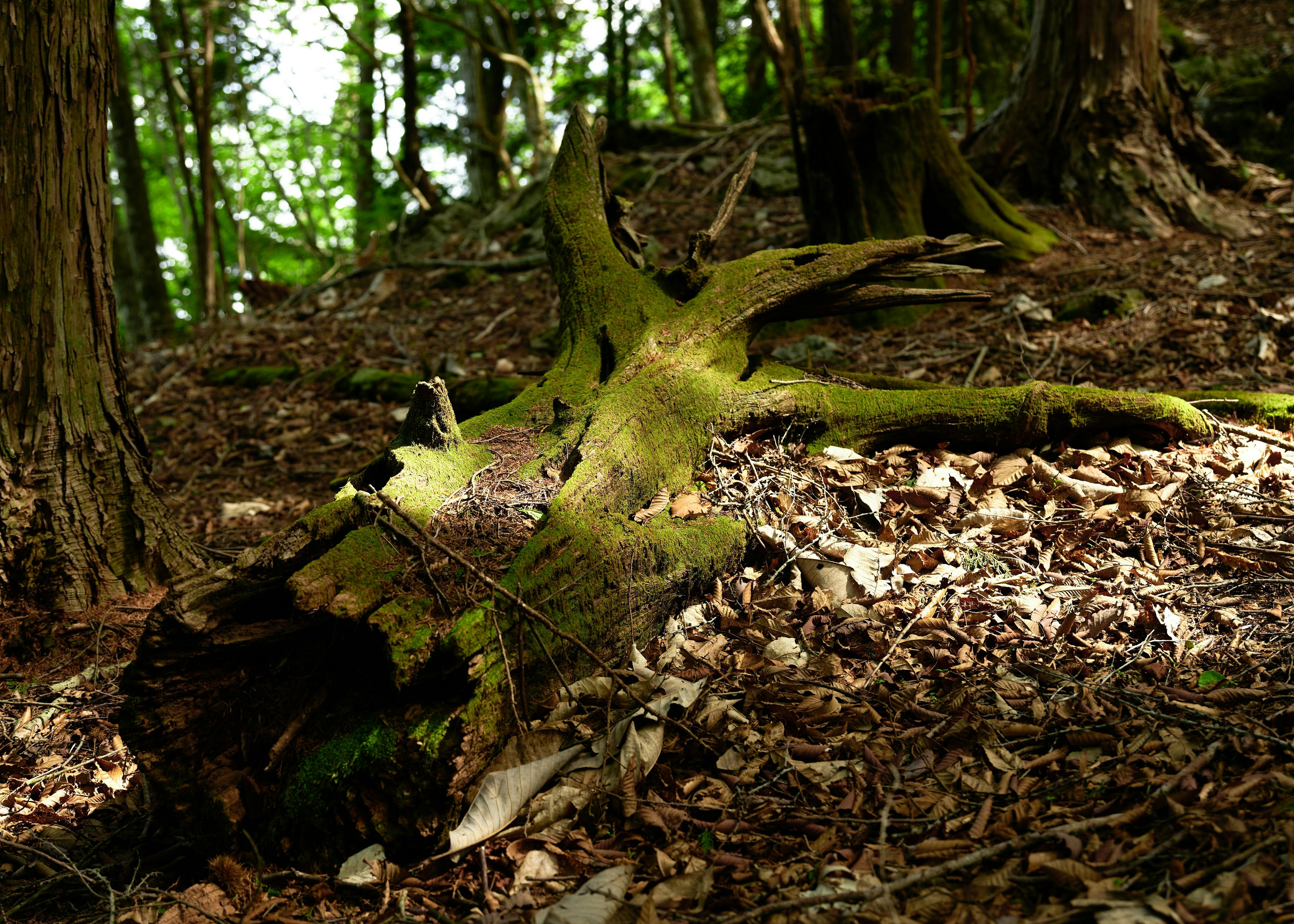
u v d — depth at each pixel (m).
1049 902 2.23
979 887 2.29
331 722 3.00
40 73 4.21
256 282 11.85
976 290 6.72
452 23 13.11
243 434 7.85
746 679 3.25
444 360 7.94
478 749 2.84
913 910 2.27
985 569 3.68
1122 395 4.46
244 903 2.75
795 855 2.56
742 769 2.88
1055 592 3.55
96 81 4.40
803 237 9.02
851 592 3.59
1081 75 8.55
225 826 2.96
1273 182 8.68
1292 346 6.10
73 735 3.94
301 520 3.19
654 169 11.49
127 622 4.49
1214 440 4.48
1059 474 4.22
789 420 4.39
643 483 3.82
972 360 6.54
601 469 3.62
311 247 21.81
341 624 3.04
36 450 4.43
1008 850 2.37
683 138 12.23
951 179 7.78
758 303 4.68
